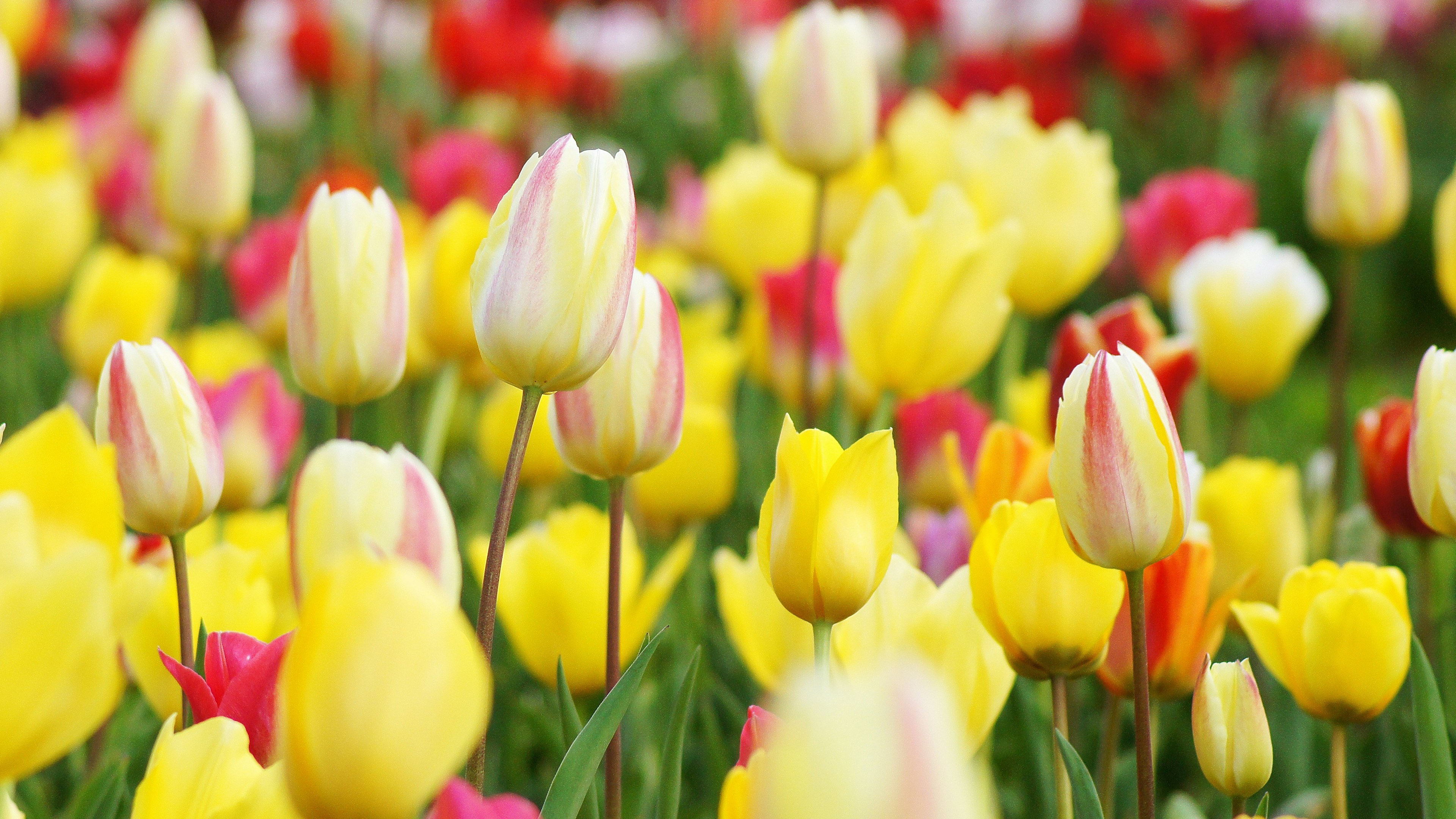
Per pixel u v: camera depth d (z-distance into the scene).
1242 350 1.94
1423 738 1.52
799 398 2.03
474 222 1.84
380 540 1.48
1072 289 2.02
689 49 7.23
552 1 5.40
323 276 1.55
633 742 1.72
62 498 1.38
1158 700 1.60
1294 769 1.74
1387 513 1.72
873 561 1.51
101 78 4.38
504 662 1.84
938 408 1.89
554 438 1.56
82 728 1.37
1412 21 7.05
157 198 2.12
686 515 1.89
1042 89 4.61
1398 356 5.70
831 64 1.90
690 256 3.38
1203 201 2.60
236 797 1.43
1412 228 5.92
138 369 1.50
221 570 1.60
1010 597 1.54
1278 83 5.98
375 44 4.58
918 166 2.46
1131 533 1.48
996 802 1.71
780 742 0.97
